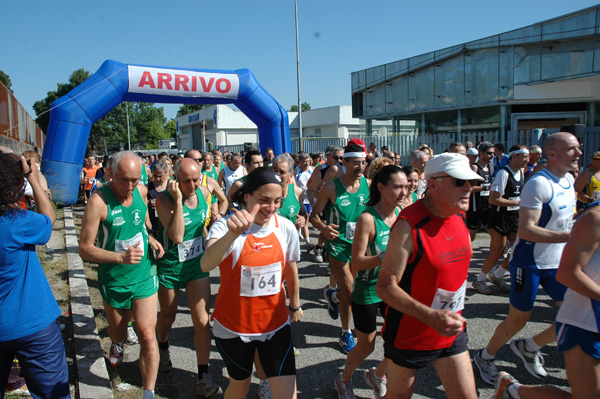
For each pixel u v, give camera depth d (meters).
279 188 2.40
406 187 3.05
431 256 2.15
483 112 16.98
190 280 3.48
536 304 5.07
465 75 17.12
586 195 5.43
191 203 3.56
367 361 3.88
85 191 14.59
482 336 4.27
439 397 3.29
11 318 2.37
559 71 14.65
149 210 5.73
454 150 6.41
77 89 10.87
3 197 2.30
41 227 2.49
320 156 11.54
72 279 5.95
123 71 11.12
